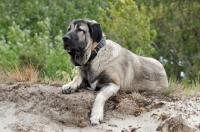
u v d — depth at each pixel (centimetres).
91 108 1111
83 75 1183
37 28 2869
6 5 2950
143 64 1252
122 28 2620
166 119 1079
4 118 1099
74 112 1101
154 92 1236
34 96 1138
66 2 3039
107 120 1103
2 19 2842
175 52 3250
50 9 2952
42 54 1953
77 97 1119
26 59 1648
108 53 1173
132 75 1214
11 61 1873
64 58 1706
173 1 3347
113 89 1142
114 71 1166
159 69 1278
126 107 1125
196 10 3206
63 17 2927
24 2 2961
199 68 3020
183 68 3209
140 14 2639
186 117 1110
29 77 1255
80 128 1084
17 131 1062
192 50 3216
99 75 1162
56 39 2052
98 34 1155
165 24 3225
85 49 1150
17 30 2242
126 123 1095
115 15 2631
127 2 2630
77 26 1147
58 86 1211
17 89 1162
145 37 2612
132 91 1227
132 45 2611
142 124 1092
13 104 1133
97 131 1067
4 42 2175
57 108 1109
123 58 1201
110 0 2967
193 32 3219
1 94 1157
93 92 1155
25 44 2117
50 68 1645
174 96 1221
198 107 1165
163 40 3312
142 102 1148
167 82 1287
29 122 1084
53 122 1092
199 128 1078
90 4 2977
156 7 3167
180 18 3231
